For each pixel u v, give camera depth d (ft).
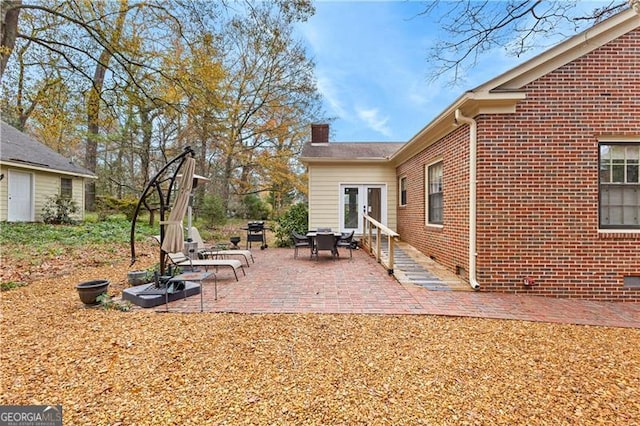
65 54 26.04
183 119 52.19
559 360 10.11
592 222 17.74
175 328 12.32
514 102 17.65
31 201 43.47
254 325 12.66
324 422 7.09
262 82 62.64
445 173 22.98
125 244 33.35
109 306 14.67
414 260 25.68
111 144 61.26
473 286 18.08
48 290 17.83
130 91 27.94
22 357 9.90
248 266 24.95
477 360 10.02
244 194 71.41
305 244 29.71
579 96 17.80
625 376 9.16
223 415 7.29
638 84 17.74
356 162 37.70
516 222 17.94
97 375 8.93
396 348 10.78
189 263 18.86
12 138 45.34
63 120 29.50
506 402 7.88
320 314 13.98
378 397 8.02
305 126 68.59
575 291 17.72
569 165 17.83
